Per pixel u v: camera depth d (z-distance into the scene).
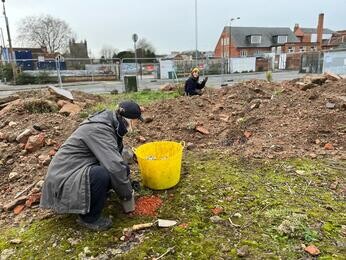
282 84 8.12
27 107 6.15
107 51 53.06
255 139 4.58
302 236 2.43
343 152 4.02
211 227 2.63
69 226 2.77
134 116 2.73
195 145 4.61
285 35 54.34
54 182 2.56
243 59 32.09
